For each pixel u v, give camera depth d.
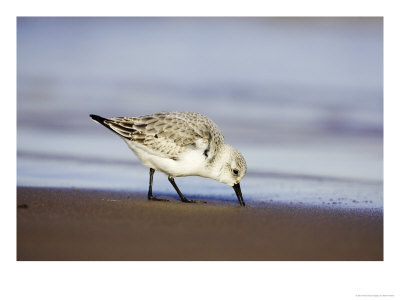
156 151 9.67
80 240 7.16
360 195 10.85
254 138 15.16
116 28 21.08
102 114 16.34
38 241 7.08
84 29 20.81
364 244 7.57
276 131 15.83
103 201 9.46
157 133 9.66
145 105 17.06
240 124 16.23
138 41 21.20
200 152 9.70
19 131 14.58
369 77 20.11
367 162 13.52
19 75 18.56
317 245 7.43
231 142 14.77
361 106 17.91
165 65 20.33
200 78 19.42
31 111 15.96
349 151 14.38
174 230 7.81
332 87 19.02
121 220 8.18
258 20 21.81
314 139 15.38
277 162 13.41
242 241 7.46
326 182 11.87
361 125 16.47
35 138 14.20
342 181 11.92
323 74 20.05
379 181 12.02
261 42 21.75
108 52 20.73
